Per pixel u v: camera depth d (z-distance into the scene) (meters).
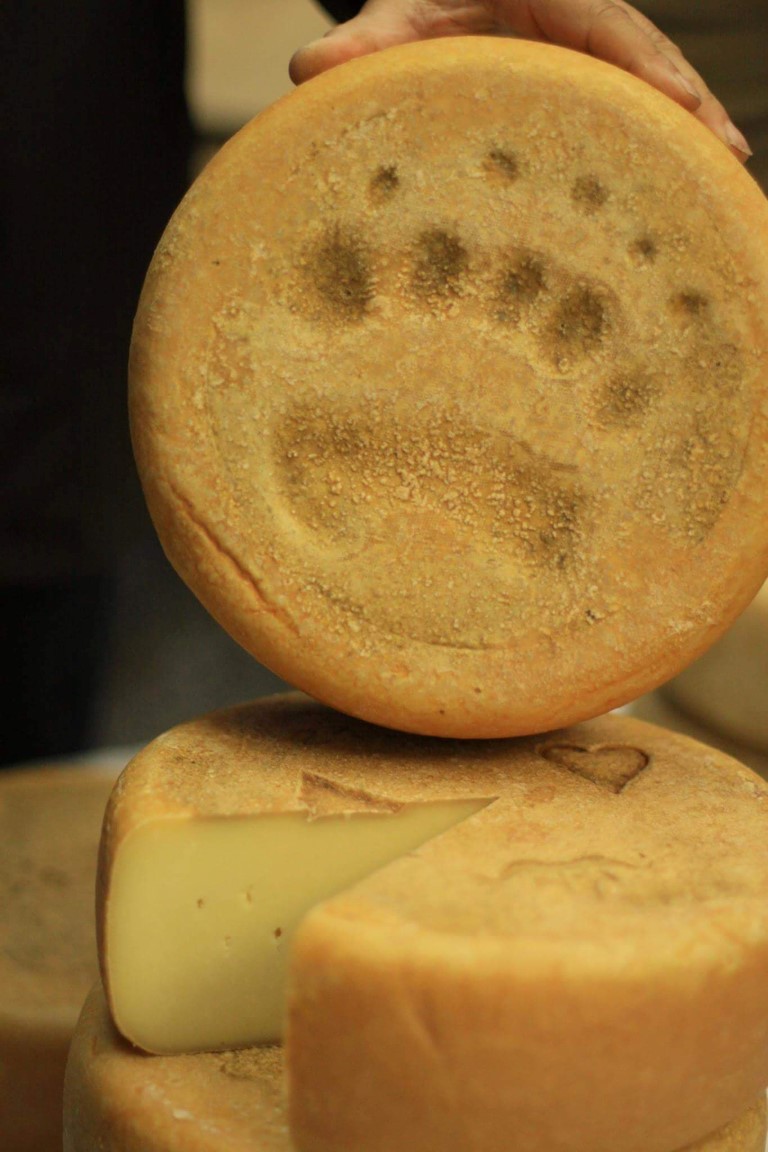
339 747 1.04
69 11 1.45
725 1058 0.92
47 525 1.56
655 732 1.08
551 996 0.88
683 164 0.97
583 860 0.95
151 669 2.22
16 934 1.25
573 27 1.08
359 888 0.92
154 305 0.99
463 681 1.00
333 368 0.99
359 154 0.98
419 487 1.00
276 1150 0.93
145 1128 0.95
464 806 1.00
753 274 0.98
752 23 1.66
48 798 1.41
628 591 1.00
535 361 0.99
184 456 0.99
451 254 0.99
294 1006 0.90
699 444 0.99
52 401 1.52
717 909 0.92
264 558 1.00
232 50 2.56
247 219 0.98
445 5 1.15
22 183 1.47
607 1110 0.90
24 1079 1.16
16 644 1.65
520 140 0.98
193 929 0.99
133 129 1.51
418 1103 0.89
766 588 1.30
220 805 0.98
